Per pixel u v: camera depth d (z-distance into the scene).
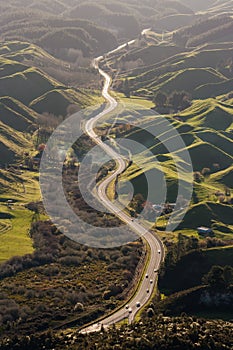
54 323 95.38
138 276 117.94
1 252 130.38
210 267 115.50
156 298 106.75
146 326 86.19
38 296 107.94
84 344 81.12
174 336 78.56
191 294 103.06
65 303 104.81
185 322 86.88
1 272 119.69
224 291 102.69
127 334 82.81
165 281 113.69
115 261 126.69
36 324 94.75
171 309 100.44
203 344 77.44
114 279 116.56
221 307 100.62
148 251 130.75
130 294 109.25
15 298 107.00
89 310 101.25
